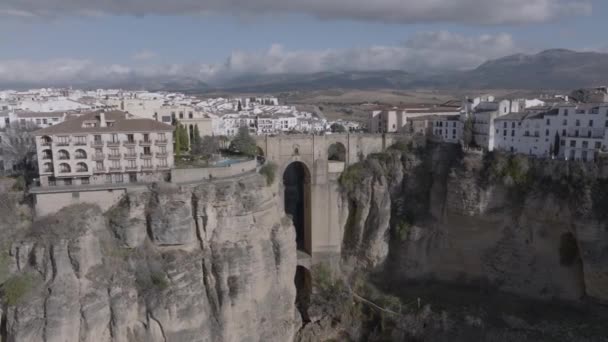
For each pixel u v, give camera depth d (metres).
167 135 78.38
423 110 138.38
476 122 111.56
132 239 69.75
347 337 97.00
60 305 61.22
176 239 71.81
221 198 75.94
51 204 68.88
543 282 94.62
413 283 105.88
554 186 91.44
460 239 102.44
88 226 66.38
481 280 101.00
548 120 98.25
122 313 65.94
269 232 86.12
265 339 82.06
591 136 92.88
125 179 76.88
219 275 73.88
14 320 60.16
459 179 100.25
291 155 107.38
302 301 106.31
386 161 112.19
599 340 80.19
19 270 64.06
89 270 65.00
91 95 187.62
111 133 74.75
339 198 111.62
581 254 88.06
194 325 71.38
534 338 82.69
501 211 97.12
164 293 68.50
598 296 87.19
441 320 89.75
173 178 76.62
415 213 109.19
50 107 128.00
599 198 85.81
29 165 89.62
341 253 112.94
